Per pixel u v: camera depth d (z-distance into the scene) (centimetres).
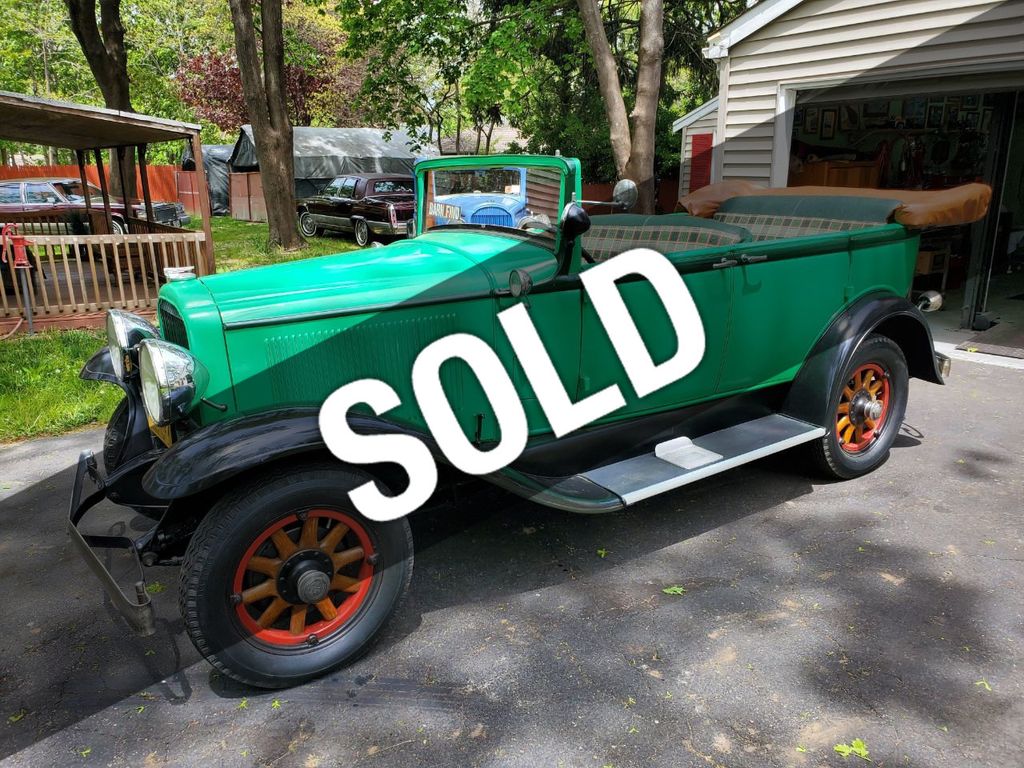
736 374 376
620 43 2147
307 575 252
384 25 1427
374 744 233
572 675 263
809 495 406
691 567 335
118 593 239
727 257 351
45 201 1488
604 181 2055
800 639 279
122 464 311
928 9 702
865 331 392
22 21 3022
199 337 267
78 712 251
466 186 366
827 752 225
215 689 262
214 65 2811
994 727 232
